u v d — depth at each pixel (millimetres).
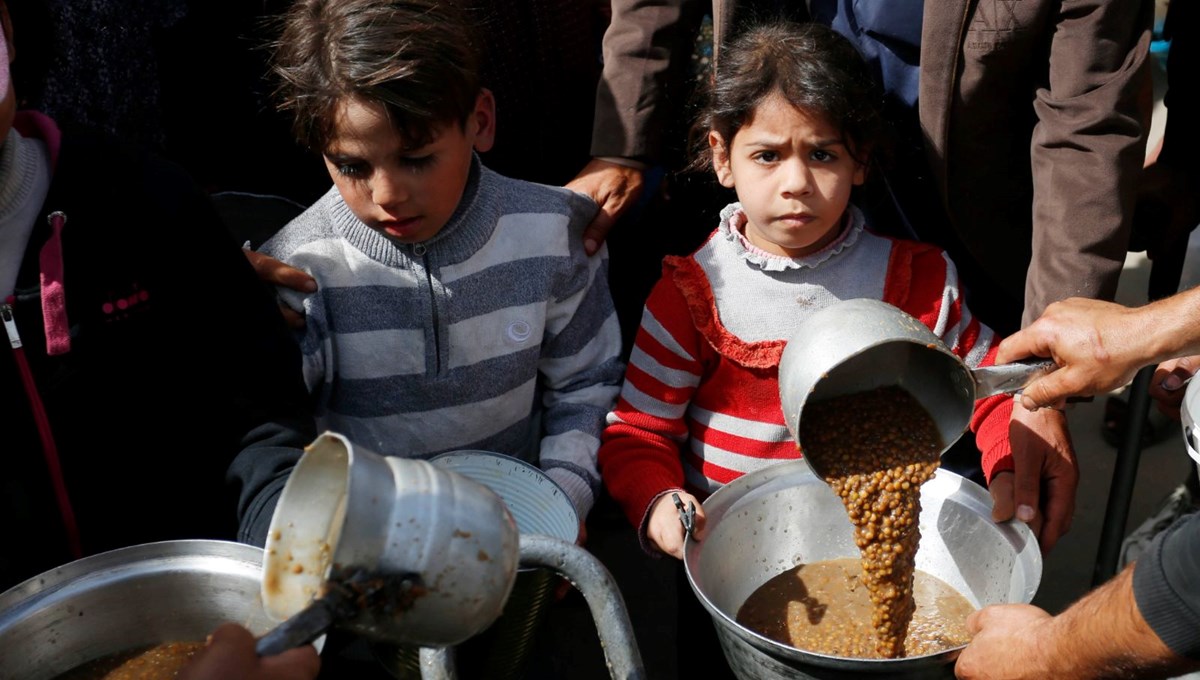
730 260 2113
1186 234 2543
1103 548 2426
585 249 2283
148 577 1541
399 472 1057
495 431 2164
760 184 1974
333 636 1867
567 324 2207
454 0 2092
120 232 1629
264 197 2377
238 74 2539
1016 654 1487
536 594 1750
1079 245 1947
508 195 2125
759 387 2086
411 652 1721
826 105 1878
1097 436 3428
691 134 2291
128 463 1729
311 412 2047
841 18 2178
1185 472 3246
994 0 1920
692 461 2197
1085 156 1938
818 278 2074
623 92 2324
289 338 1863
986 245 2229
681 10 2295
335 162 1871
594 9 2869
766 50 1945
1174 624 1264
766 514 1983
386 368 2064
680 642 2232
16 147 1549
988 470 1992
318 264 2033
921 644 1848
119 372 1674
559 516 1877
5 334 1556
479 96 1978
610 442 2148
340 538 1005
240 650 1054
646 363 2135
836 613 1925
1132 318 1698
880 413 1765
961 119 2047
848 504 1713
